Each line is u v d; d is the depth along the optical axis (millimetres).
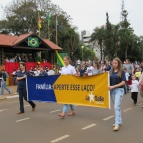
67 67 7660
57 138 5285
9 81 19453
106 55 51125
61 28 45312
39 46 24281
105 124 6469
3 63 21328
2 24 45281
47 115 7785
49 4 44469
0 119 7352
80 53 53344
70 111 8422
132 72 13773
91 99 6816
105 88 6465
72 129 6012
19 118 7430
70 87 7258
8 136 5535
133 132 5680
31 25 43656
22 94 8234
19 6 44062
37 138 5320
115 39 49906
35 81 8125
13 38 23219
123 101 10688
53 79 7684
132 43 51594
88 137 5320
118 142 4957
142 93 9336
